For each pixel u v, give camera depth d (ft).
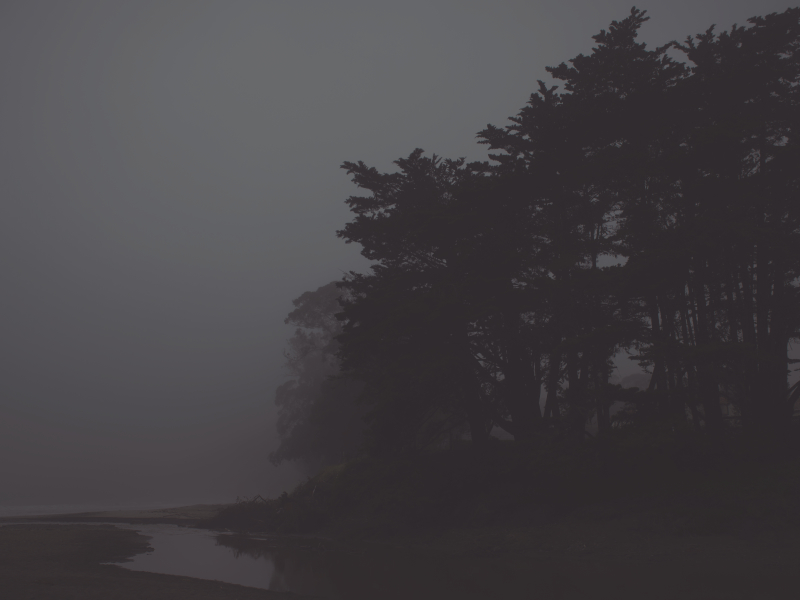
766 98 88.58
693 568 46.85
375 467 102.12
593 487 77.05
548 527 70.33
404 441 101.30
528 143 96.48
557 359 84.23
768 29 88.22
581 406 75.20
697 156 76.79
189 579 50.39
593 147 90.89
